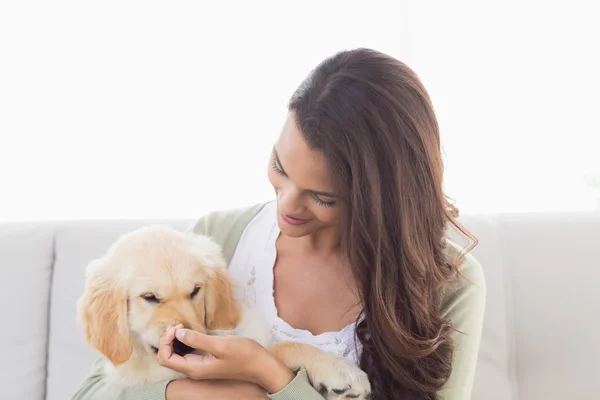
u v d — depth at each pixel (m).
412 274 1.00
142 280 0.98
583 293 1.54
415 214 0.98
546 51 2.31
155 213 2.25
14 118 2.12
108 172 2.21
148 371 1.00
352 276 1.11
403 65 0.98
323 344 1.07
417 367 1.04
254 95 2.27
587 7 2.28
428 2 2.32
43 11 2.11
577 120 2.32
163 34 2.20
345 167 0.91
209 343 0.94
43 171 2.16
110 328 0.98
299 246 1.14
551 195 2.35
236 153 2.28
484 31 2.32
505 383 1.50
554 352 1.52
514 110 2.34
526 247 1.57
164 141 2.24
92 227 1.59
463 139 2.36
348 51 0.97
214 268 1.06
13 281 1.52
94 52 2.16
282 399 0.94
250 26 2.24
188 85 2.23
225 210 1.28
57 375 1.49
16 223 1.59
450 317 1.11
